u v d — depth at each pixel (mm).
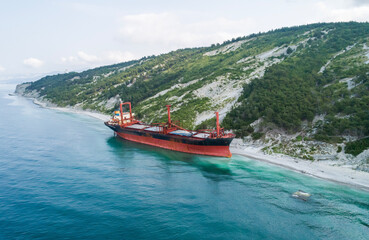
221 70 164125
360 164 57188
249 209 43344
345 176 54781
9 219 39750
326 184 52250
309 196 47312
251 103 93250
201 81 153875
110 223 38875
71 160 69500
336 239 35594
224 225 38719
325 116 73250
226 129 88125
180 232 36906
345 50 136250
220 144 71750
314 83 98500
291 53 162250
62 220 39562
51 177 56844
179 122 106312
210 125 95062
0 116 157250
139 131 91062
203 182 54688
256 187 51719
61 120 148375
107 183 53844
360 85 81000
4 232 36438
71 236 35750
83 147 84562
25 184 52844
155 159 71562
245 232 37062
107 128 124750
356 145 61469
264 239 35531
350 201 45375
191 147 77125
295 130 75438
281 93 91312
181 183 54188
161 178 57094
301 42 175625
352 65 107500
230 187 51938
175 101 139750
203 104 121938
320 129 70250
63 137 100062
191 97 135500
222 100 118875
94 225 38344
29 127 121062
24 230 37000
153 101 155000
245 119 89688
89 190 50281
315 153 65125
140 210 42781
